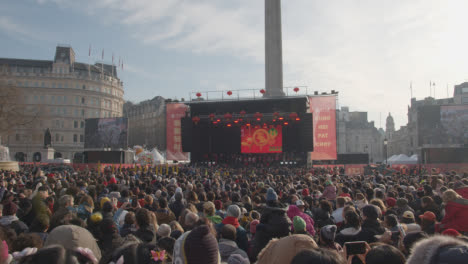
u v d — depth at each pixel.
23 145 113.69
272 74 51.97
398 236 6.78
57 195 12.31
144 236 6.33
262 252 3.99
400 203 9.66
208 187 16.20
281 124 49.41
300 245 3.59
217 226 7.93
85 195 9.05
